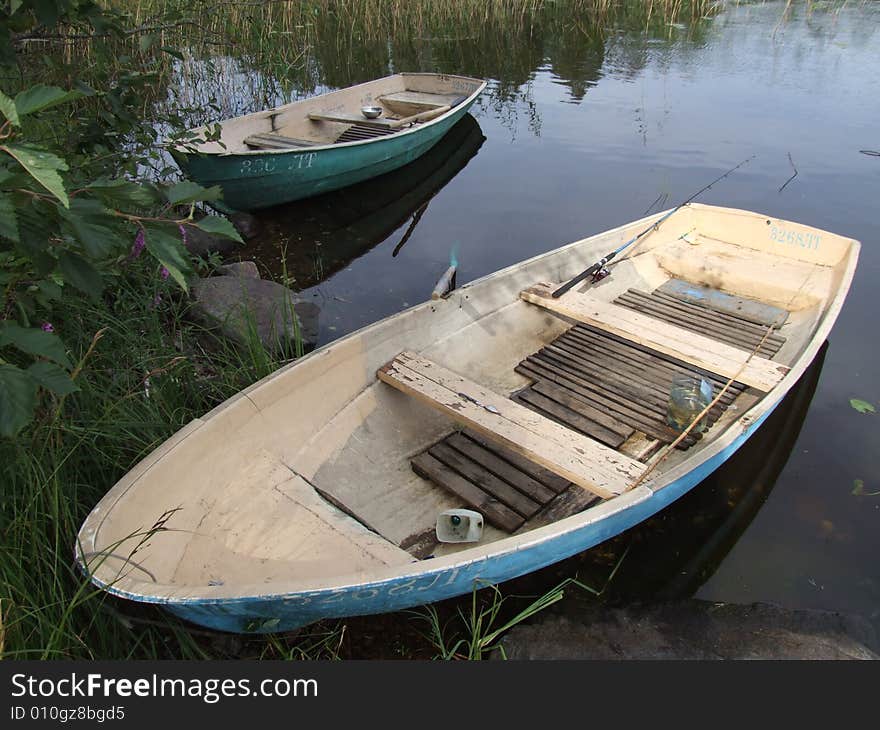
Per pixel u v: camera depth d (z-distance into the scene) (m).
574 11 12.96
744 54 10.64
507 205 6.53
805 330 4.11
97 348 3.40
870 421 3.84
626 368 4.01
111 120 3.48
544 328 4.33
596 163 7.29
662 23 12.45
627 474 2.79
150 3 6.39
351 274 5.44
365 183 6.95
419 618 2.71
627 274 4.84
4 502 2.35
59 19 2.86
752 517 3.27
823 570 3.01
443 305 3.80
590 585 2.92
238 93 8.47
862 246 5.57
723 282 4.78
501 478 3.21
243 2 4.91
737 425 3.05
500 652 2.58
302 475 3.03
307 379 3.16
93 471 2.90
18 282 2.29
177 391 3.45
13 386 1.58
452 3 11.57
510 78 10.02
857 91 8.93
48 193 1.67
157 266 4.02
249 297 4.49
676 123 8.16
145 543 2.38
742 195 6.44
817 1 13.62
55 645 2.11
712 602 2.84
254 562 2.63
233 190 5.68
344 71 10.27
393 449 3.37
